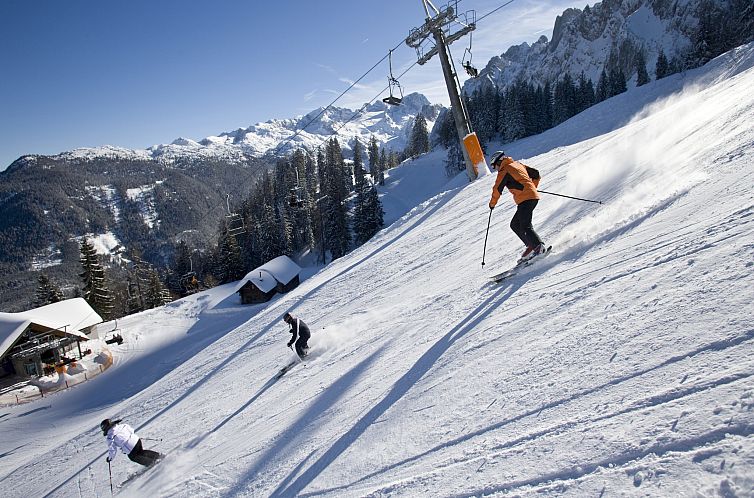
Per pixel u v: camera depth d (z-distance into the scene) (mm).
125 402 17953
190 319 42219
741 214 3525
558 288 4551
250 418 7406
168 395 13414
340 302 13031
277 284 46031
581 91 83438
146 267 71750
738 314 2404
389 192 96062
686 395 2127
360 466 3629
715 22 59500
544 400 2887
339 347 8656
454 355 4531
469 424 3197
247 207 86938
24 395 29812
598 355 2953
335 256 64312
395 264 13750
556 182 10891
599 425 2330
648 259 3848
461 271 8469
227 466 5734
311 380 7383
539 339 3719
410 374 4809
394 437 3740
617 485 1900
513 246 7848
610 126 25812
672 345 2545
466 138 21406
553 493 2094
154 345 36531
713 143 6000
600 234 5430
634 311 3170
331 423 4938
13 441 23500
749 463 1602
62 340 34062
